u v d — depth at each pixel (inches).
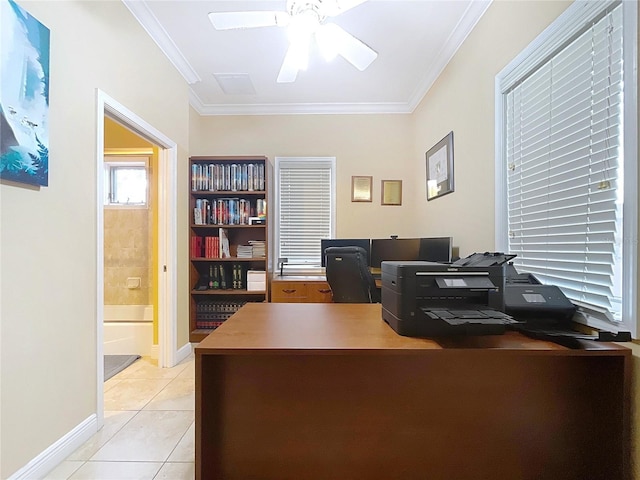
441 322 49.2
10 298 53.9
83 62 69.9
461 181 97.9
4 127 51.3
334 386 53.9
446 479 53.5
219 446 53.5
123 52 84.0
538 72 64.1
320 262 153.4
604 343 46.3
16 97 53.2
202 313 141.5
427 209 131.3
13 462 54.1
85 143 70.4
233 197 146.9
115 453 65.7
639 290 43.6
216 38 102.1
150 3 86.9
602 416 48.7
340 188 152.9
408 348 44.0
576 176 54.5
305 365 53.8
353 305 72.8
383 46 105.5
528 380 52.8
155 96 100.3
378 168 152.5
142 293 126.6
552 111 60.2
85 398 70.2
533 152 65.7
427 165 130.2
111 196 131.9
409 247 123.9
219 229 140.9
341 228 152.9
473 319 43.4
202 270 144.0
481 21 85.4
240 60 114.8
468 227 93.2
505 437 53.1
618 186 46.8
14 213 54.4
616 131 46.9
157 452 66.0
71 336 66.6
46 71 59.0
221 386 53.4
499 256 53.1
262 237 151.1
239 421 53.7
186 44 105.0
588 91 51.9
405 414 53.7
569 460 52.1
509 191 74.0
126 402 87.3
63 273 64.6
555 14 58.1
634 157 43.9
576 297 54.4
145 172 130.4
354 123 152.6
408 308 49.1
